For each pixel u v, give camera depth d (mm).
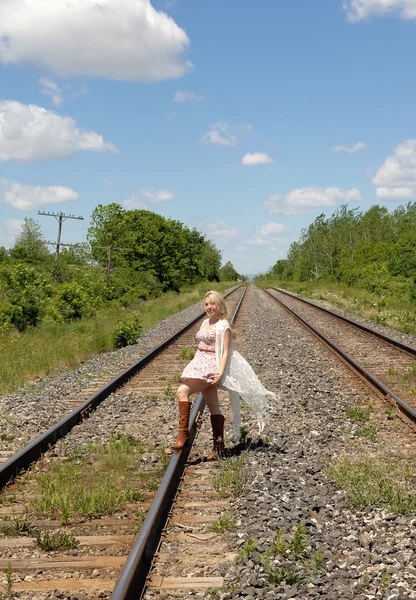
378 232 84375
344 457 6879
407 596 3984
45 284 27859
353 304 31703
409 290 33219
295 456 7082
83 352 16156
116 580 4215
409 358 14203
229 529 5184
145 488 6266
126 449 7434
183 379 7246
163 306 34906
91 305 29562
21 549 4926
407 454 7199
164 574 4453
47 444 7652
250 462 6844
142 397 10617
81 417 9180
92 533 5195
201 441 7859
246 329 21797
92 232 63188
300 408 9438
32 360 14555
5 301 22656
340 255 72688
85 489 6191
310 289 54250
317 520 5234
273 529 5055
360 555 4598
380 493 5734
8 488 6305
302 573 4336
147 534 4652
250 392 7375
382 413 9141
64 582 4328
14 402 10758
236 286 81562
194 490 6125
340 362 13742
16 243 48375
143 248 59500
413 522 5145
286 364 13656
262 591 4125
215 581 4312
